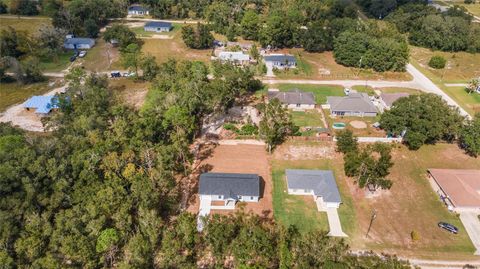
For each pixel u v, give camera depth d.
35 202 59.09
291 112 105.31
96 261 54.62
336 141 90.88
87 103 88.44
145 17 190.62
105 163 65.81
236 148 88.94
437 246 63.56
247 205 71.31
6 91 113.44
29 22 175.62
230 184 71.75
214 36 167.00
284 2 188.50
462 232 66.44
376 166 76.25
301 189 74.12
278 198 73.56
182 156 78.94
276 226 61.31
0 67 117.25
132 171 65.38
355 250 62.25
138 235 55.41
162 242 57.22
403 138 89.38
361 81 127.19
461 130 87.31
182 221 58.84
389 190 76.44
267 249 53.06
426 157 86.75
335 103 104.81
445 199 72.94
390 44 132.12
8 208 55.72
